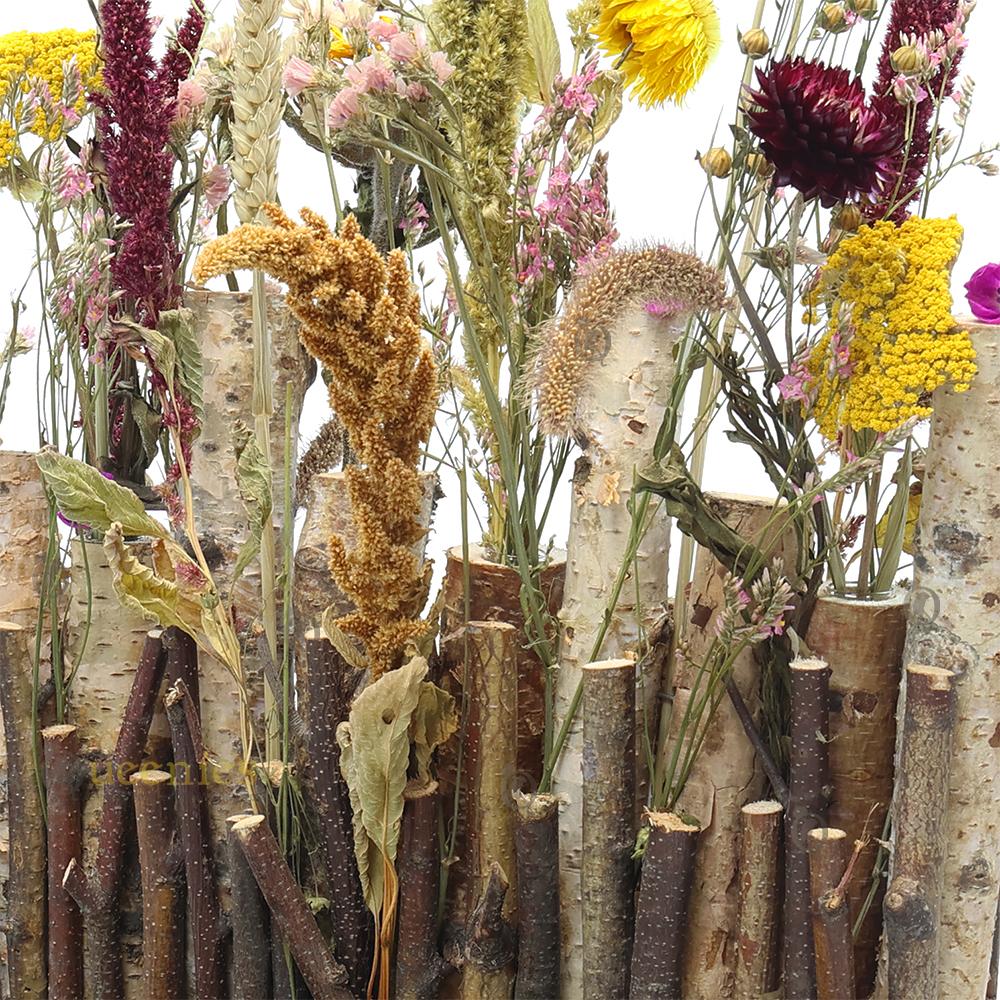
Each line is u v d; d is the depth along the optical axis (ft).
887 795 1.91
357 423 1.80
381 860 1.94
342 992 1.96
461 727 1.97
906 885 1.81
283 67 1.92
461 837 2.01
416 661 1.85
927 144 1.86
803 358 1.82
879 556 1.99
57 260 2.03
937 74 1.85
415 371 1.79
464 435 1.94
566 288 1.95
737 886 1.93
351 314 1.74
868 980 1.97
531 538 1.97
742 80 1.88
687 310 1.83
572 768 1.95
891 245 1.78
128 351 1.89
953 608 1.84
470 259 1.89
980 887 1.90
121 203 1.89
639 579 1.92
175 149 2.01
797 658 1.85
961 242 1.81
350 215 1.77
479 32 1.83
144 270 1.90
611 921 1.90
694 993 1.95
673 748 1.95
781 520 1.89
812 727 1.83
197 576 1.89
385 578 1.84
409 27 1.95
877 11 1.85
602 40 1.95
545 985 1.93
